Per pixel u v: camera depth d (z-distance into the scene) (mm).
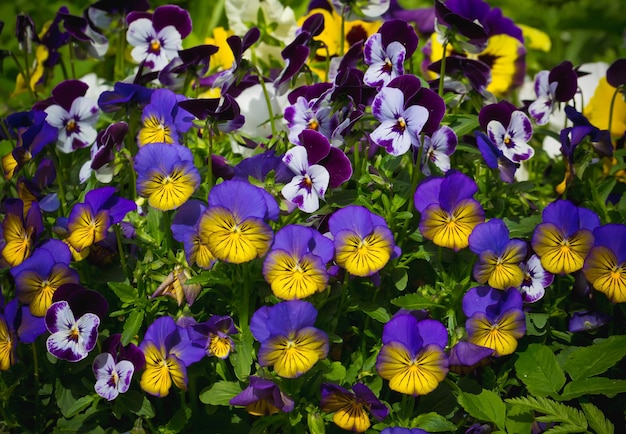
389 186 752
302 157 732
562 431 741
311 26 848
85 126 836
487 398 745
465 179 733
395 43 764
